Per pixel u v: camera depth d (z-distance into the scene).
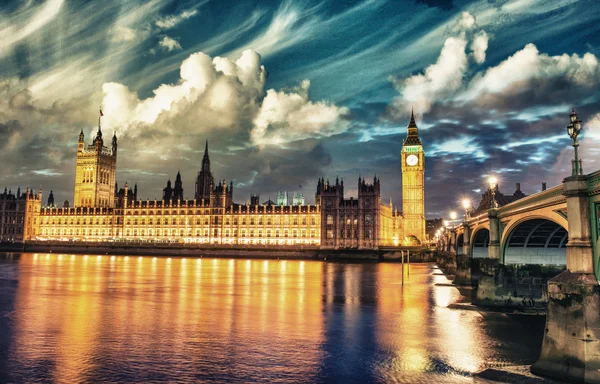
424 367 33.84
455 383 30.41
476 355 37.16
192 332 43.59
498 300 58.12
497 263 58.69
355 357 36.16
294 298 67.81
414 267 153.75
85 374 31.12
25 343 38.75
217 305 59.72
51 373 31.22
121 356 35.28
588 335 28.42
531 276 57.50
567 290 29.56
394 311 56.84
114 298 64.94
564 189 30.91
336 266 156.25
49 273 106.44
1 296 65.88
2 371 31.50
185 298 65.88
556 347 30.11
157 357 35.19
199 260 188.75
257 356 35.94
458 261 93.62
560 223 36.78
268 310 56.41
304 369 33.03
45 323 46.81
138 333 42.84
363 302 64.44
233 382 30.16
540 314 55.31
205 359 34.91
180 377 30.86
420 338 42.59
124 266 137.38
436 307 60.28
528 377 30.47
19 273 105.75
